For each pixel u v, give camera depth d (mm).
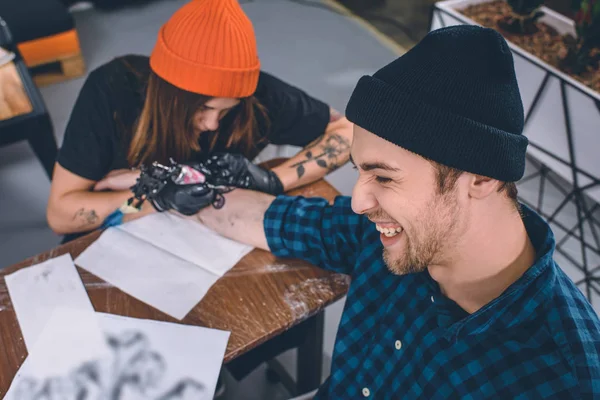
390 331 879
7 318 944
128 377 874
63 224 1225
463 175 627
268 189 1198
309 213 1055
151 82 1131
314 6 3447
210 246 1078
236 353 911
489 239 693
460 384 759
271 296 991
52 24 2520
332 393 974
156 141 1203
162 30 1097
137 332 928
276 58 2984
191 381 874
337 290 1005
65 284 999
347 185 2271
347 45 3123
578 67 1935
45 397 849
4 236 1998
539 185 2273
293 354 1709
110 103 1206
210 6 1016
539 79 1997
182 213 1116
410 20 3307
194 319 951
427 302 838
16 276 1012
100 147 1225
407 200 660
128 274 1020
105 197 1208
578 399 658
